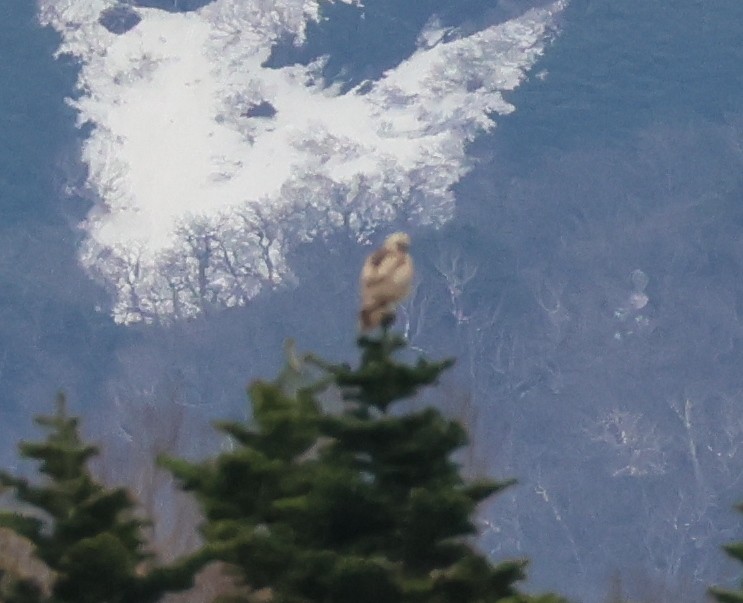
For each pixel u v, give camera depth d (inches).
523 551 5585.6
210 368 7121.1
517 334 6904.5
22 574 967.0
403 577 884.0
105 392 6993.1
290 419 919.0
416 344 6958.7
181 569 905.5
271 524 911.7
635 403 6304.1
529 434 6269.7
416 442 893.2
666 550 5615.2
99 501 917.8
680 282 7219.5
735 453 6003.9
